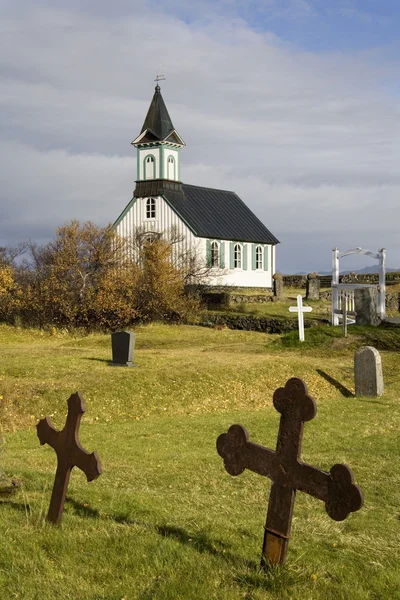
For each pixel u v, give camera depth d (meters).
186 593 5.19
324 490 5.11
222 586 5.34
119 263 42.09
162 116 55.72
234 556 6.02
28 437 14.41
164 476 10.62
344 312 26.14
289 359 22.44
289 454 5.34
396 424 14.95
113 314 39.06
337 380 20.47
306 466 5.23
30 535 6.30
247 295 48.28
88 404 17.05
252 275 59.19
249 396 19.02
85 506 7.68
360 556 6.68
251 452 5.59
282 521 5.41
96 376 18.62
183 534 6.73
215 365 20.58
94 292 39.66
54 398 17.05
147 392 18.12
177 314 40.56
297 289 60.38
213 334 33.91
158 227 54.88
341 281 58.16
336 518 5.02
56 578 5.46
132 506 7.89
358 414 16.00
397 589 5.71
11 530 6.42
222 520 7.70
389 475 10.62
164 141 54.88
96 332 38.66
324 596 5.25
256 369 20.52
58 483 6.61
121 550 6.06
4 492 8.22
